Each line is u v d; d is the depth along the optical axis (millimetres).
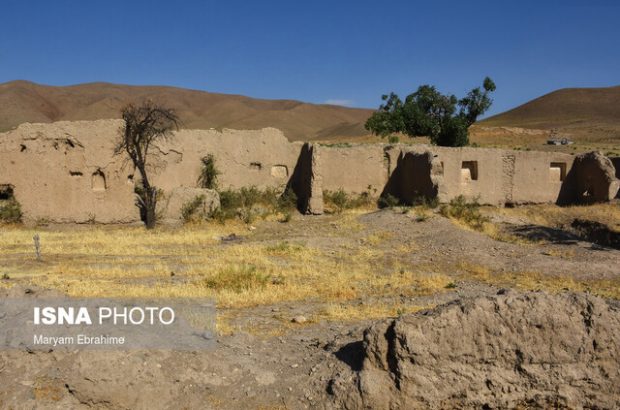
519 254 15438
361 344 6863
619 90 116375
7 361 6156
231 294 10844
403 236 17719
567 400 6043
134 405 5918
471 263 14500
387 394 5930
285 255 15398
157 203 21516
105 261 14070
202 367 6453
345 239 17672
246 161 25359
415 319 6047
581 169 27797
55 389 5953
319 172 23625
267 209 23516
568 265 14188
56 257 14516
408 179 25875
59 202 20406
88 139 20406
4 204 20578
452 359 5988
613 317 6227
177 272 12883
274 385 6414
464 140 41688
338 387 6113
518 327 6082
